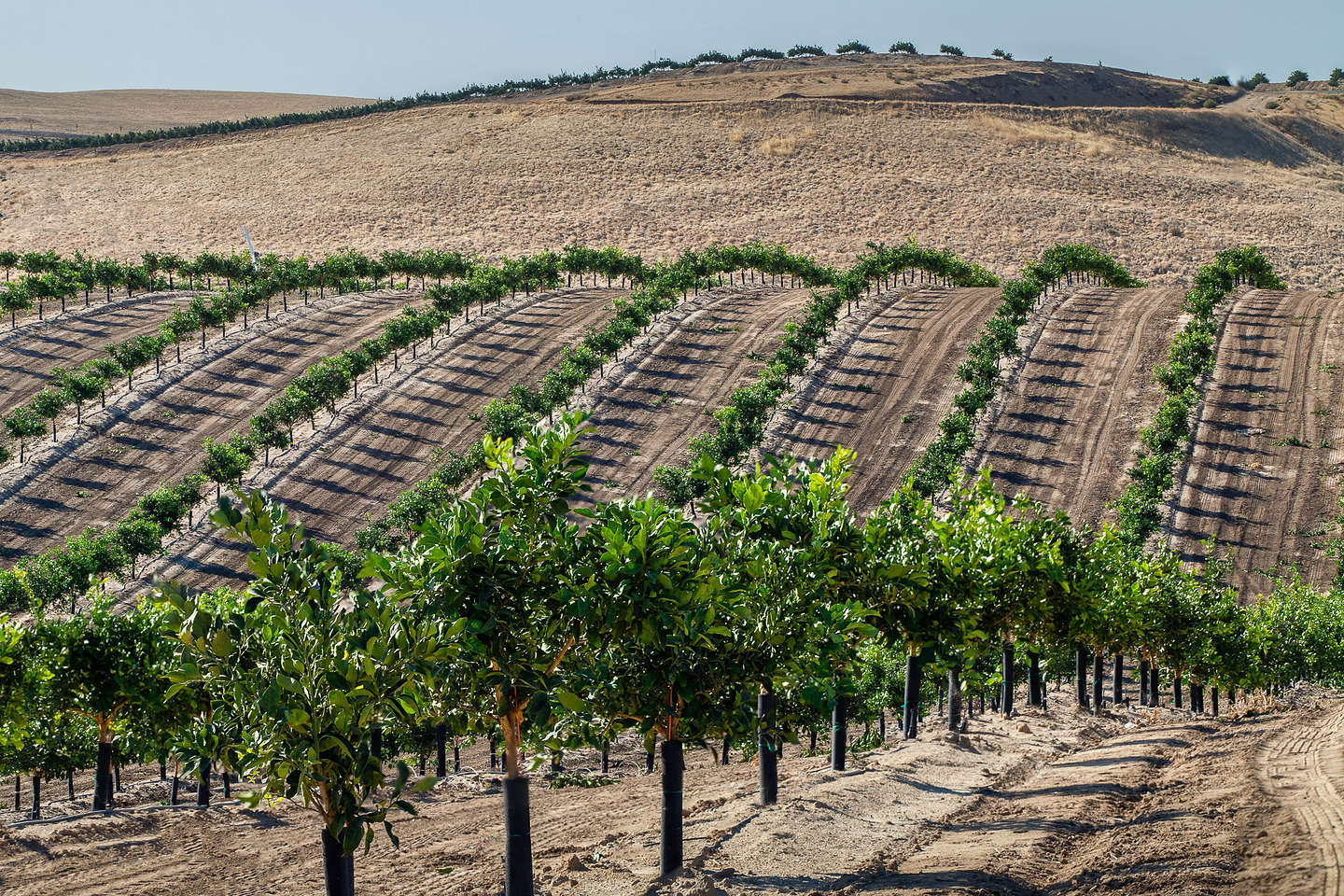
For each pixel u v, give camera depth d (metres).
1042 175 187.75
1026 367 88.12
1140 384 83.75
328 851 14.52
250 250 141.50
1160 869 15.03
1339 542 64.12
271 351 94.12
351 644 13.88
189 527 68.12
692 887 16.30
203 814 28.44
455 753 42.62
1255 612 45.56
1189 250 159.00
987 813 21.11
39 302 100.56
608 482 71.25
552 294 113.38
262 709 13.51
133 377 87.12
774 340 95.06
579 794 30.11
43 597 54.81
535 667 15.53
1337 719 29.34
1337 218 177.50
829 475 22.95
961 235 162.50
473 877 19.69
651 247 160.38
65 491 70.25
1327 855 14.30
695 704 17.25
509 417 74.88
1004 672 36.50
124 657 26.72
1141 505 66.94
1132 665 62.16
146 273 118.31
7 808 36.69
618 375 88.44
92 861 23.20
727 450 69.62
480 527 14.99
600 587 15.44
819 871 17.19
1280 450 73.94
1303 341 87.00
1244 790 19.95
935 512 28.95
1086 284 113.50
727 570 17.50
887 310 102.88
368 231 169.75
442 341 97.19
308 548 15.10
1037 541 29.75
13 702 24.50
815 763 31.77
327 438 79.19
